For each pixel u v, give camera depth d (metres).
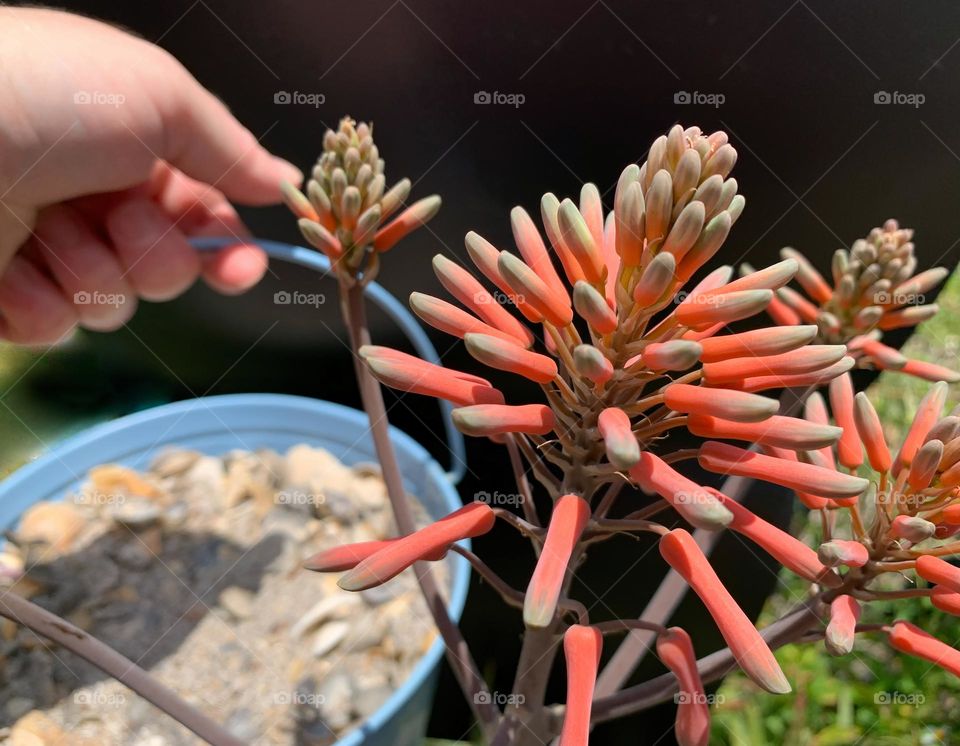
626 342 0.13
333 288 0.32
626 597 0.32
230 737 0.19
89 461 0.31
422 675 0.24
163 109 0.24
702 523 0.11
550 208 0.14
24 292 0.28
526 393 0.32
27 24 0.22
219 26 0.27
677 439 0.29
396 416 0.34
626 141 0.28
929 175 0.27
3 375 0.34
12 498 0.29
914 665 0.33
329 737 0.25
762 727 0.35
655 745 0.32
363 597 0.29
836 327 0.20
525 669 0.16
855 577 0.15
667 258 0.11
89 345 0.34
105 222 0.28
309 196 0.19
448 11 0.26
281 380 0.36
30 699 0.25
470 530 0.13
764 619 0.36
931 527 0.13
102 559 0.29
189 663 0.26
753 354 0.12
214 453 0.33
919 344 0.43
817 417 0.16
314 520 0.31
